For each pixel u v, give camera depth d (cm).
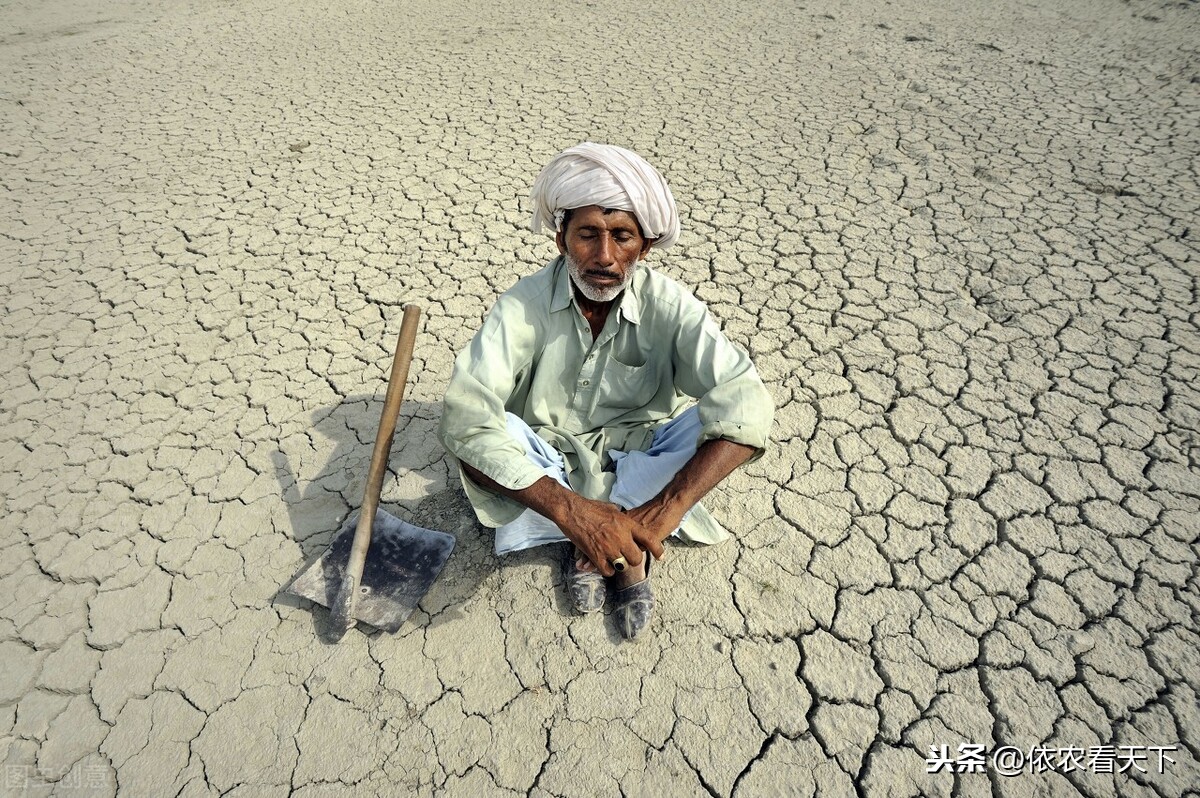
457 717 184
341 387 292
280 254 386
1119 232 375
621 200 156
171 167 491
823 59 647
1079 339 304
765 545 224
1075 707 181
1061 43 650
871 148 479
